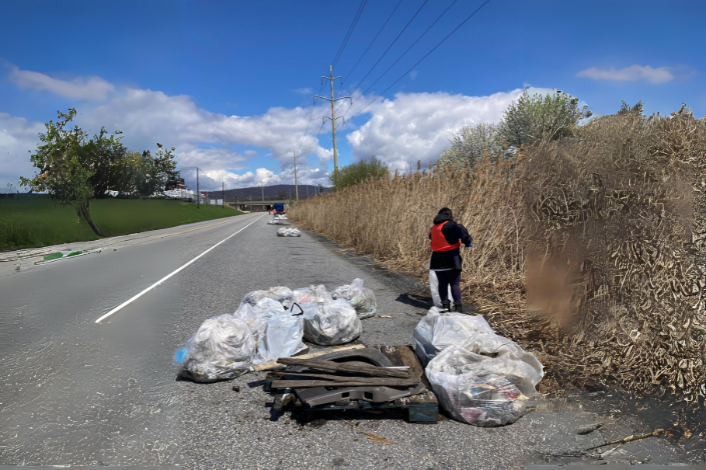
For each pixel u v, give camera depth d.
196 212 60.28
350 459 2.24
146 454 2.28
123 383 3.25
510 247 6.90
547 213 4.21
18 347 4.11
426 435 2.50
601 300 3.60
